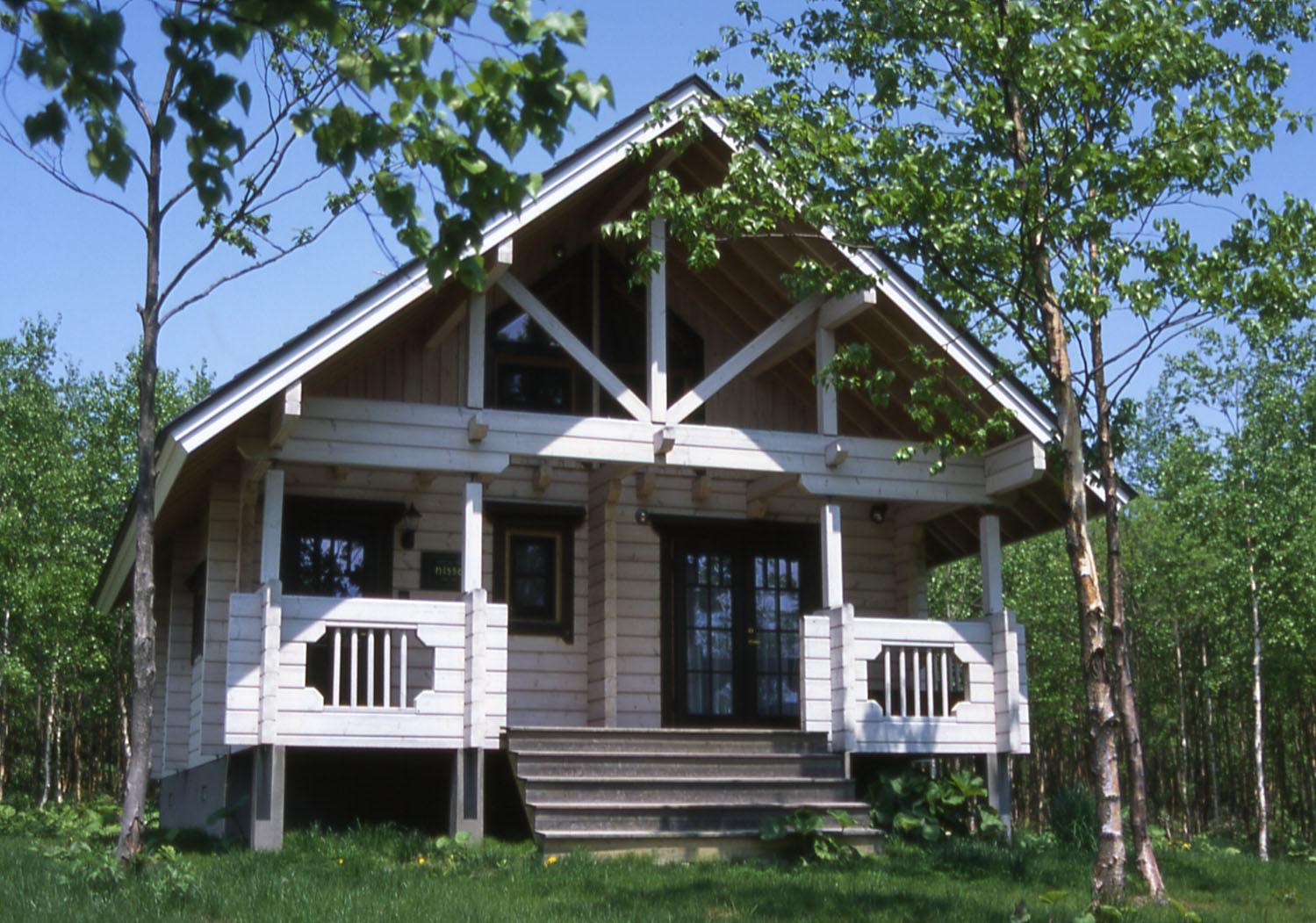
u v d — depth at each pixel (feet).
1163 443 101.81
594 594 44.98
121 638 99.25
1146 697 103.19
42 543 90.22
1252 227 31.65
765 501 46.37
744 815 34.71
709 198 33.17
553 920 23.97
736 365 40.09
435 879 28.78
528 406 44.29
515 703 43.96
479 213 17.67
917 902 27.58
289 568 41.78
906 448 36.78
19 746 119.34
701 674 45.91
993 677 41.22
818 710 39.52
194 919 23.81
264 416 35.45
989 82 32.04
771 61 34.06
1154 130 31.73
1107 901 28.14
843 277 33.53
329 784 38.14
